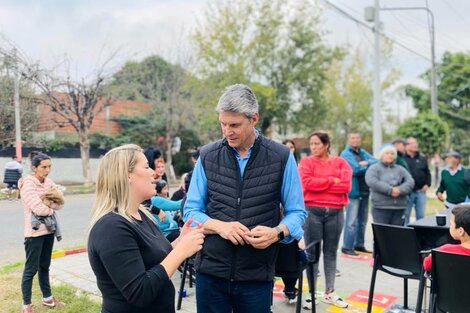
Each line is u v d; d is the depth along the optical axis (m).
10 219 9.76
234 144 2.41
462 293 2.74
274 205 2.48
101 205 1.91
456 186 6.68
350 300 4.48
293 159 2.56
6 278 4.98
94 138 20.97
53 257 6.08
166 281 1.89
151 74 21.84
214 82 22.55
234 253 2.42
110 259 1.78
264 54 23.44
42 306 4.10
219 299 2.52
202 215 2.50
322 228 4.33
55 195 3.97
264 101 23.30
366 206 6.50
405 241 3.55
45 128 18.30
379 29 12.12
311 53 24.39
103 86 18.47
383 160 5.64
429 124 16.83
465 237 2.93
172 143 22.30
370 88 29.23
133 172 1.96
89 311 4.00
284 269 3.19
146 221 2.10
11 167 14.14
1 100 16.41
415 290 4.82
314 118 25.23
